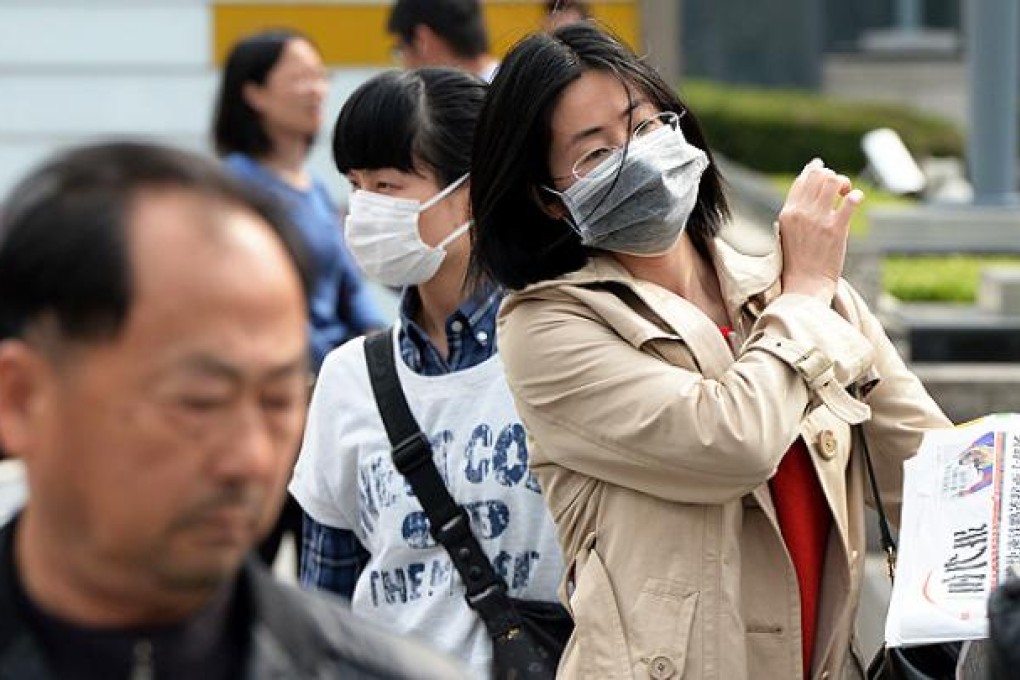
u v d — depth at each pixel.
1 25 23.66
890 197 31.41
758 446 7.64
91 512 4.41
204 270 4.35
